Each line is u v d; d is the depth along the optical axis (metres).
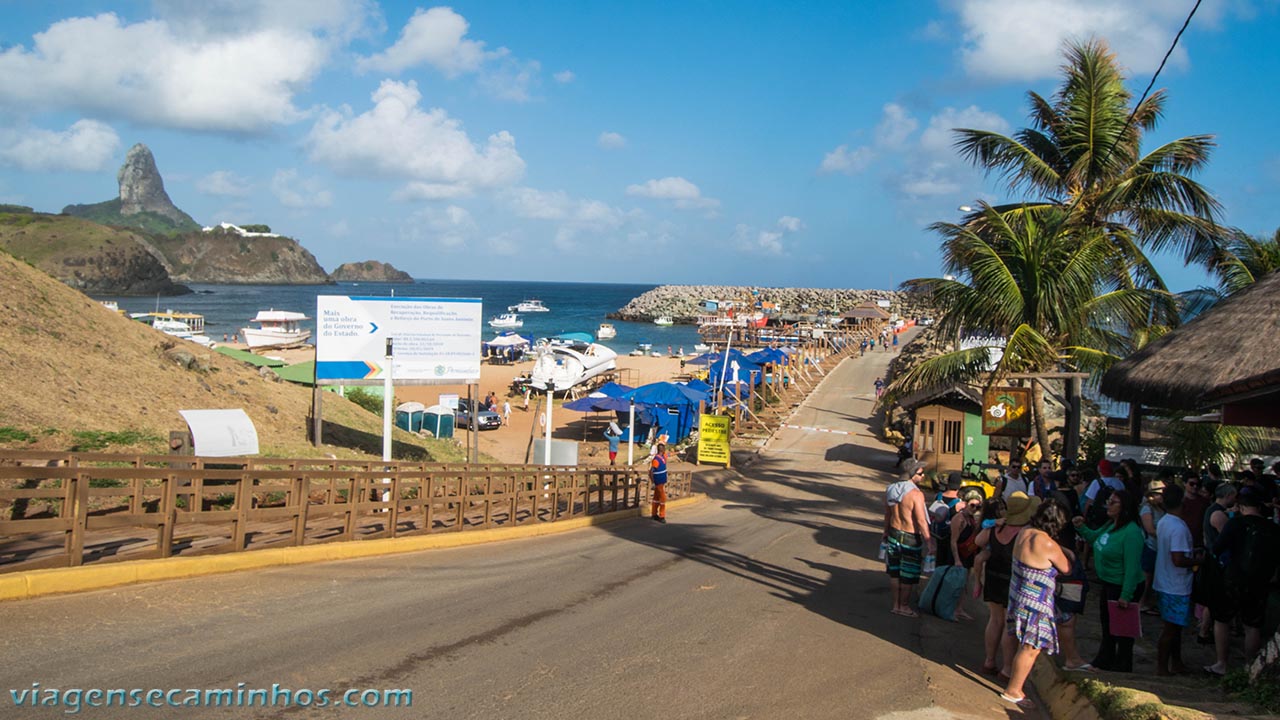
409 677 6.29
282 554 9.77
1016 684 6.98
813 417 42.94
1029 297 18.45
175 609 7.54
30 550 8.57
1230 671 7.21
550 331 122.50
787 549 15.12
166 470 8.67
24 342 16.30
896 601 10.05
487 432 40.97
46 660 5.97
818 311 124.44
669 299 156.88
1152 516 8.39
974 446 25.81
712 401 39.16
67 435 13.24
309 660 6.49
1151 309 18.55
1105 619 7.50
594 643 7.64
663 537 15.86
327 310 17.89
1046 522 6.96
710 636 8.23
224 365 22.98
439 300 18.53
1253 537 7.12
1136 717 5.54
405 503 12.04
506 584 10.12
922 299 20.16
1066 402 17.89
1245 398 8.62
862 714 6.30
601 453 35.78
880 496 25.31
